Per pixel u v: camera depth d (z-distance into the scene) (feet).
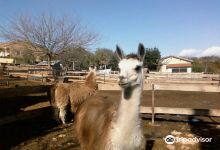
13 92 12.71
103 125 7.09
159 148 10.50
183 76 43.65
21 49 53.31
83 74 44.42
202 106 19.94
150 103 20.88
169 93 29.17
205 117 15.92
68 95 14.25
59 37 51.13
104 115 7.41
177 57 98.68
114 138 6.19
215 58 105.50
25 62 72.79
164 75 44.73
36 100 19.15
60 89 14.15
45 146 10.67
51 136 12.00
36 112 13.76
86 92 14.76
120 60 6.52
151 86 14.78
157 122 14.64
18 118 12.59
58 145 10.79
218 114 13.89
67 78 36.40
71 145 10.81
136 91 6.12
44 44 50.42
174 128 13.43
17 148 10.33
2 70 37.01
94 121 7.63
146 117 15.69
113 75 40.22
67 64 59.72
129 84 6.02
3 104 16.87
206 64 87.45
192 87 15.08
